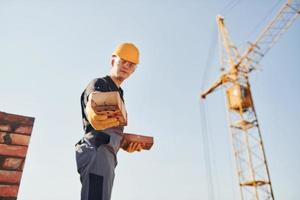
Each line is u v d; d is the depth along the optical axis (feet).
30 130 9.29
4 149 8.67
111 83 6.24
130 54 6.47
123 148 7.59
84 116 6.01
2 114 9.03
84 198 4.95
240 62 118.93
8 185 8.29
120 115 4.66
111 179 5.44
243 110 108.47
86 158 5.34
